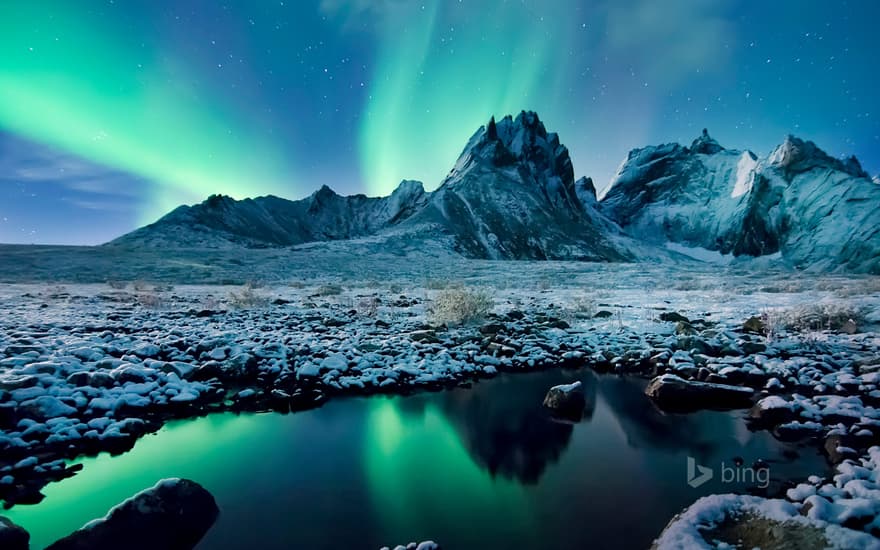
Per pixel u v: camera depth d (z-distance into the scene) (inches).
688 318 647.1
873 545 122.1
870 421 246.4
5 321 561.9
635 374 408.5
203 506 181.3
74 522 180.9
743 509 154.8
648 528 176.6
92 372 324.5
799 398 302.0
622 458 239.5
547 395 328.5
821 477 202.4
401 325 604.4
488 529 176.9
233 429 282.2
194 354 433.7
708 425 281.0
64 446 243.3
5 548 148.3
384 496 202.4
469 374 407.2
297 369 387.2
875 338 474.3
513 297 1001.5
